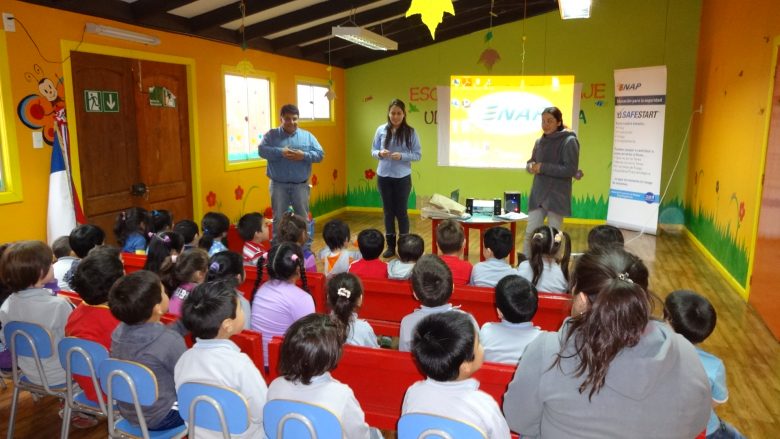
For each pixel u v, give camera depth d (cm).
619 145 711
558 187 422
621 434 106
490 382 168
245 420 154
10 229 381
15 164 379
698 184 652
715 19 610
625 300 105
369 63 841
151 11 457
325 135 810
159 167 511
